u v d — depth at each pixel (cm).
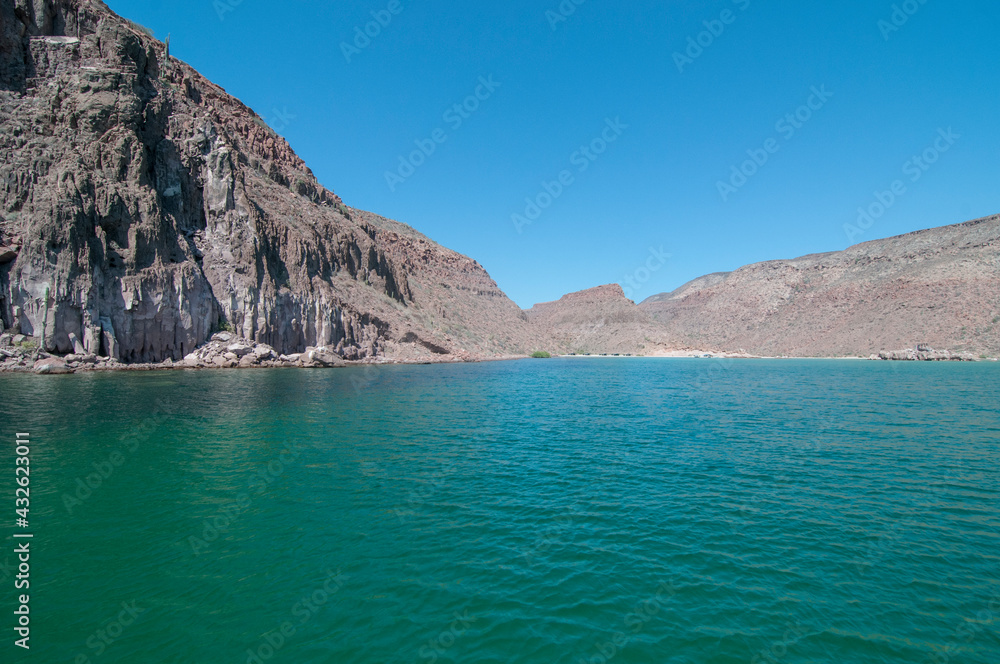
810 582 1025
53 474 1636
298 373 5600
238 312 6384
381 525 1289
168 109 6562
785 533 1274
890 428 2831
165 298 5494
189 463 1800
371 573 1036
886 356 14500
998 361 12562
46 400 2991
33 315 4544
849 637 844
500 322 17175
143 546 1130
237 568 1042
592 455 2117
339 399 3638
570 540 1221
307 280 7462
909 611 923
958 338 14288
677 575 1051
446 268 17738
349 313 8250
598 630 856
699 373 8638
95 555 1082
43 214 4631
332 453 2017
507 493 1577
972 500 1541
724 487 1667
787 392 5062
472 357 10756
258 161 9000
